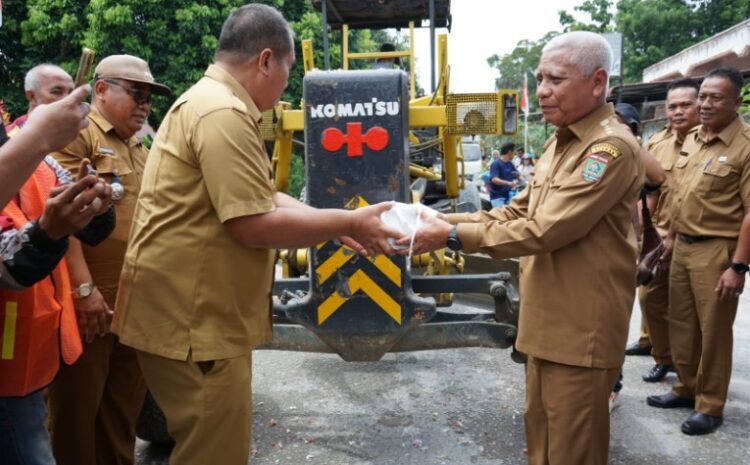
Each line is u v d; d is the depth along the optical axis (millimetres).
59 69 2904
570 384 2090
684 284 3402
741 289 3094
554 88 2094
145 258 1808
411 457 3010
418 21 5270
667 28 24578
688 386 3482
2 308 1533
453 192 4352
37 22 9508
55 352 1706
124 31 9547
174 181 1752
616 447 3098
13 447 1596
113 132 2584
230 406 1786
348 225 1851
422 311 2977
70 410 2371
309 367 4227
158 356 1810
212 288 1757
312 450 3078
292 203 1873
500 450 3078
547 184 2195
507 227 2061
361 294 3000
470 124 3332
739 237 3068
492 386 3885
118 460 2623
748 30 13688
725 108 3209
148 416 2947
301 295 3270
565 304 2084
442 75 3953
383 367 4219
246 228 1692
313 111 2859
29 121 1216
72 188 1375
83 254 2424
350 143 2859
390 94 2816
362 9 4879
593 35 2090
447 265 4066
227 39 1847
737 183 3164
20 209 1673
